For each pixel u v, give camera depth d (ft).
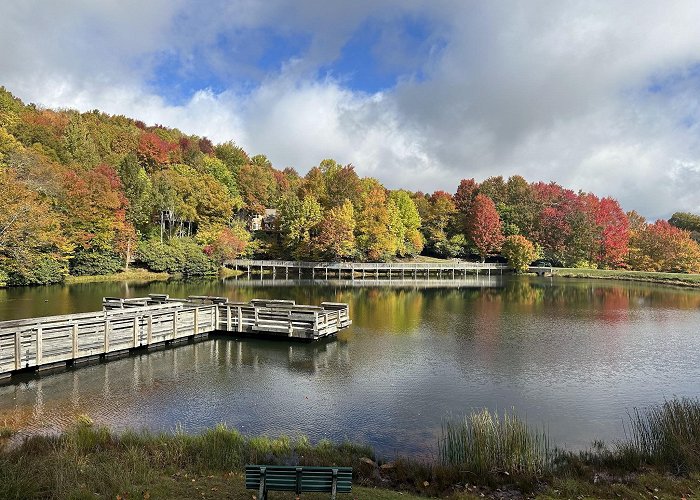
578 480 31.86
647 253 273.13
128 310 68.44
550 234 289.74
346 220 240.73
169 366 63.82
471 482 31.58
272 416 46.75
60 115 338.54
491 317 111.75
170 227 234.58
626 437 43.09
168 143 371.56
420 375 62.39
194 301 90.02
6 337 54.60
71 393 51.96
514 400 53.36
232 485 28.04
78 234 168.76
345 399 52.42
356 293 163.53
